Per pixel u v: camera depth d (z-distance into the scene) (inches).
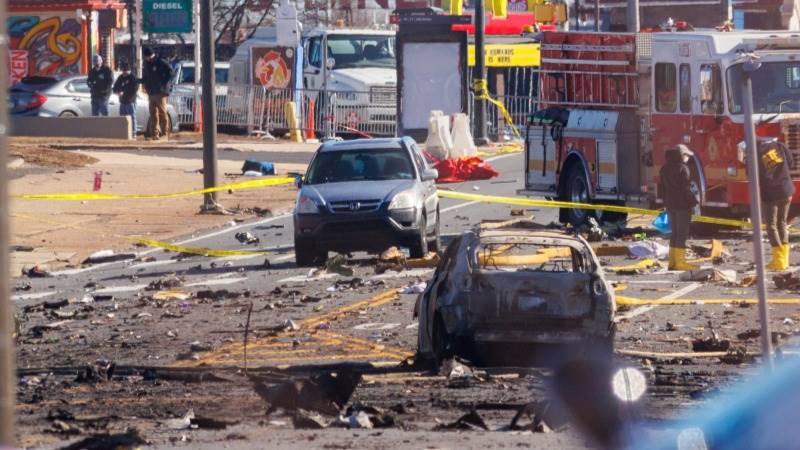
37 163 5265.8
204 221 4020.7
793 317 2277.3
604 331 1793.8
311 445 1131.3
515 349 1809.8
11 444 589.0
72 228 3823.8
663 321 2244.1
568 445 1141.1
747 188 3388.3
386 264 3038.9
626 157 3688.5
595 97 3836.1
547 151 4003.4
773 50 3427.7
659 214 3533.5
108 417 1363.2
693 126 3506.4
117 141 6353.3
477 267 1819.6
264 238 3668.8
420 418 1378.0
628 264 3046.3
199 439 1181.7
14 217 3976.4
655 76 3622.0
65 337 2169.0
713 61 3437.5
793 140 3395.7
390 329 2203.5
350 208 3053.6
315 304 2506.2
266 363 1878.7
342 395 1430.9
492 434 1221.1
